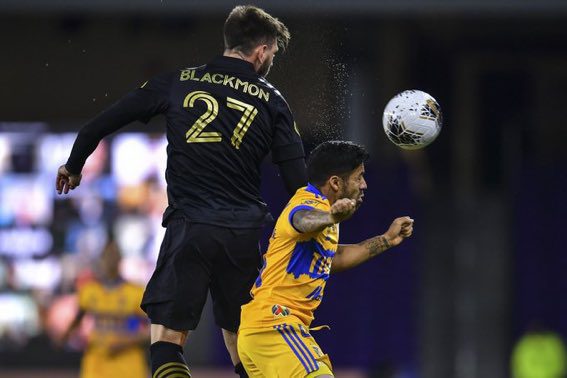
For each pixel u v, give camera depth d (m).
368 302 65.50
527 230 70.75
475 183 77.88
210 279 19.86
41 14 61.16
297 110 23.05
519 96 78.69
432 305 73.94
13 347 63.25
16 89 66.19
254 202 19.95
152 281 19.80
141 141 62.22
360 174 20.12
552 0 59.06
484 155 78.75
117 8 59.72
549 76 78.62
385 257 65.56
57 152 63.19
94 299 41.03
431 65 76.62
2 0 60.53
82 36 65.19
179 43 63.78
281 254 19.52
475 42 76.88
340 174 19.91
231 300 20.02
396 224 20.70
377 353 65.06
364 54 61.97
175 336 19.73
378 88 64.62
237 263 19.78
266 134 19.67
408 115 20.05
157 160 62.19
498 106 78.88
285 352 19.36
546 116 78.69
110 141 62.31
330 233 19.77
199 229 19.39
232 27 19.98
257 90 19.66
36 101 66.00
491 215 76.31
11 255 63.16
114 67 56.09
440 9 58.81
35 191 63.00
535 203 70.75
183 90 19.56
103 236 62.53
